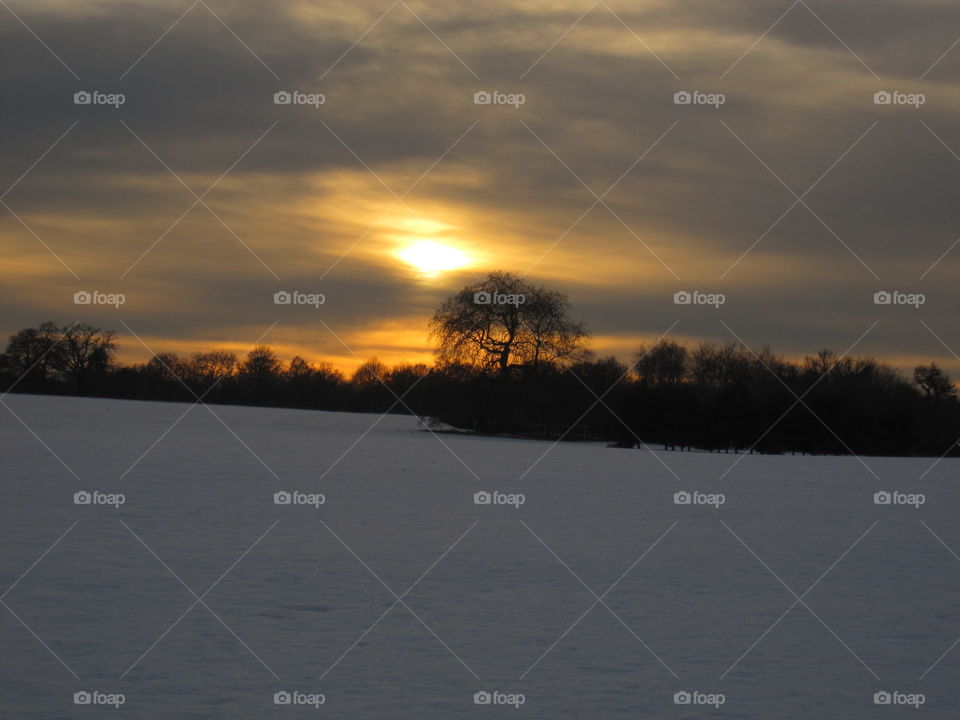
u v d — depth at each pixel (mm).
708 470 50094
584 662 13867
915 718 11859
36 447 48562
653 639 15195
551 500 33875
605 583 19328
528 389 85438
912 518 30922
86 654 13586
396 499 32625
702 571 20906
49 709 11406
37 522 24516
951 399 83000
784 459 61781
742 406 75188
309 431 81500
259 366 112938
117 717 11195
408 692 12383
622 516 29922
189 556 20703
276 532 24438
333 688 12461
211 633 14859
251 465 43562
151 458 44938
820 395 77312
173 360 114250
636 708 11969
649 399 77625
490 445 70500
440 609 16781
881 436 74062
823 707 12180
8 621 15117
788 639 15406
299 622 15664
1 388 112812
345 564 20469
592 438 85000
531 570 20484
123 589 17438
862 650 14836
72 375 114250
